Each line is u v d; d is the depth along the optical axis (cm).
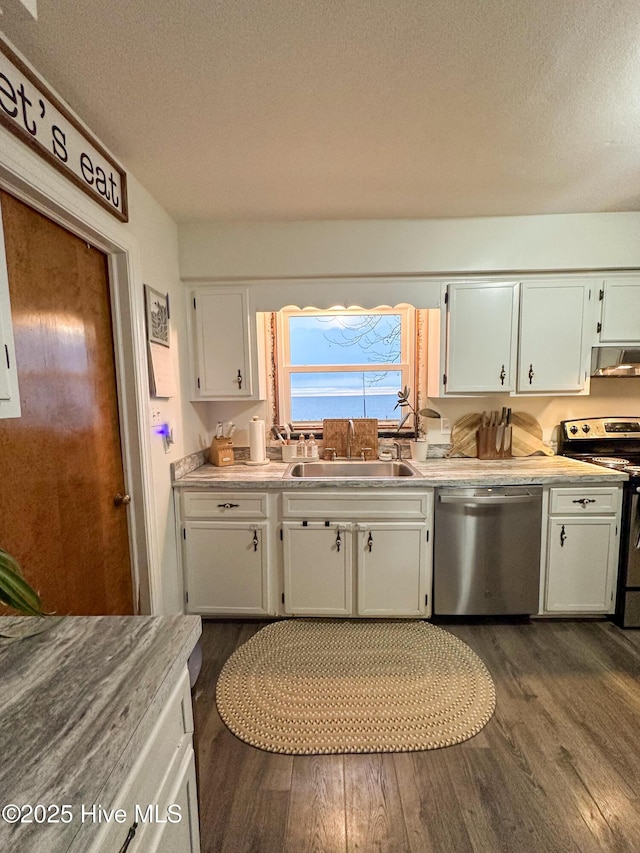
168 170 171
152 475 185
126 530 179
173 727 73
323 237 225
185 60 113
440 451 265
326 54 112
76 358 145
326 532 212
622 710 156
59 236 137
